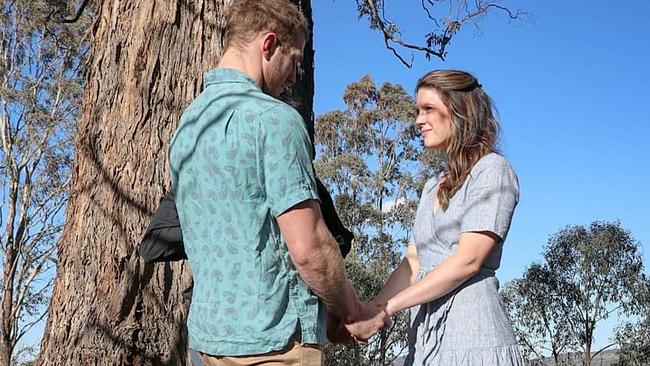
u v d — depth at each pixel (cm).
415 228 259
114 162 397
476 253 234
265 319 200
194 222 214
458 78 249
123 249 384
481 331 234
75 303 385
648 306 2425
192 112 220
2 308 2141
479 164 243
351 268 2178
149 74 403
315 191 205
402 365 254
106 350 372
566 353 2483
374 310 227
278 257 205
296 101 441
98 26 425
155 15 408
